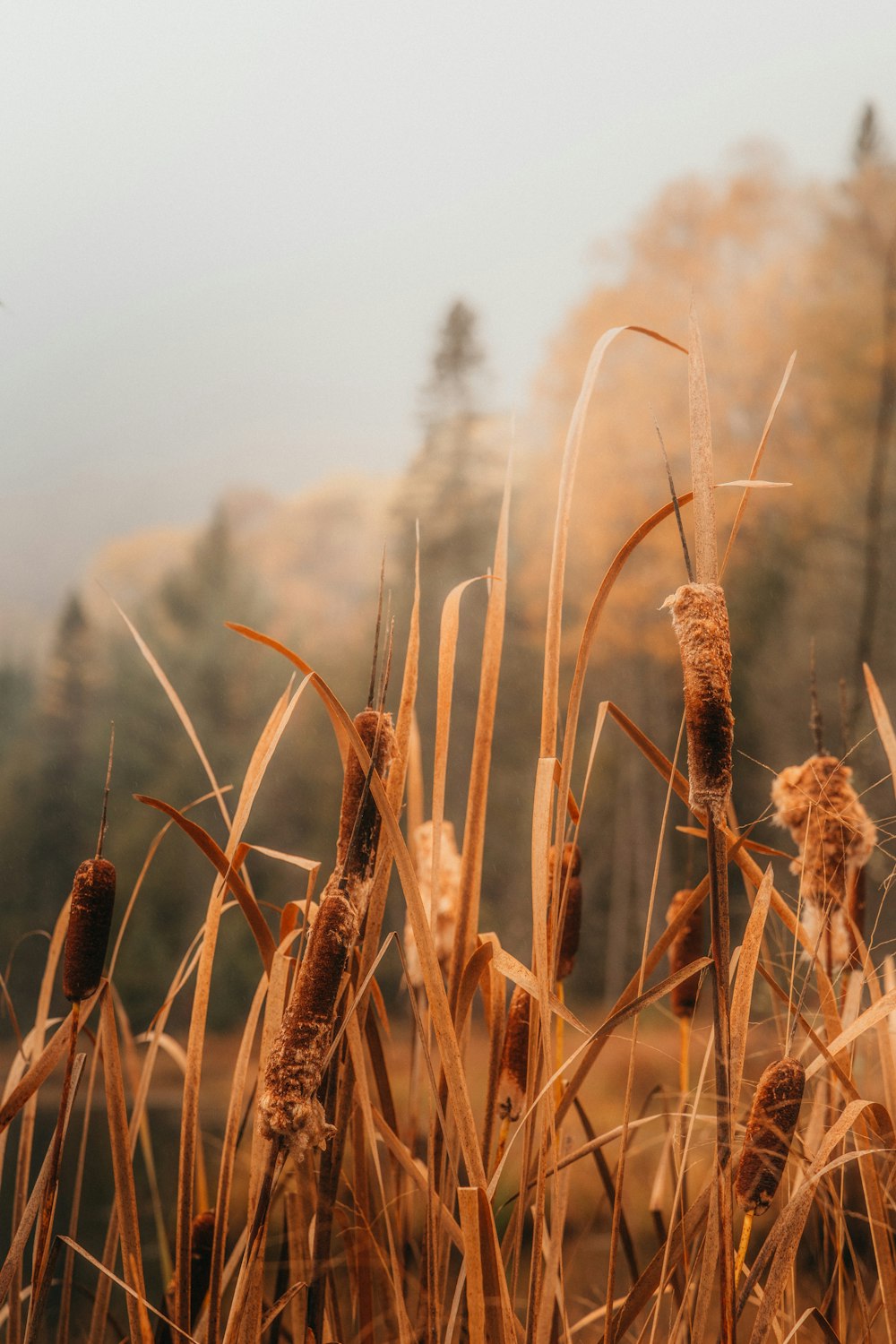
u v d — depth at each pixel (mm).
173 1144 5117
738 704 21641
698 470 1455
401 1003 3875
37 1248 1563
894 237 25078
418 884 1458
